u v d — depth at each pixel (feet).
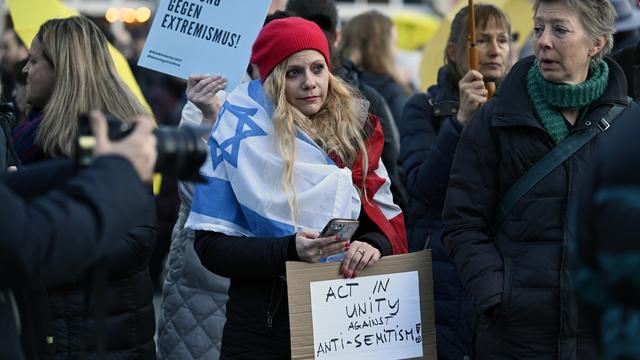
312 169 14.08
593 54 14.15
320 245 13.34
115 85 15.93
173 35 15.97
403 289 13.99
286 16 18.21
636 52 18.06
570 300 13.55
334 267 13.64
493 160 14.19
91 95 15.61
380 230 14.56
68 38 15.76
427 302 14.12
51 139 15.39
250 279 13.94
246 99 14.58
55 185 9.85
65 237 8.87
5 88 24.97
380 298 13.88
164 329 17.67
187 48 15.97
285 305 13.85
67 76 15.62
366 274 13.80
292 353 13.42
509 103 14.02
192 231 17.30
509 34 18.88
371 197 14.74
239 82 15.96
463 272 14.10
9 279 8.96
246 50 15.94
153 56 15.96
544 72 13.93
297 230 14.01
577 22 13.92
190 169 9.86
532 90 14.07
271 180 14.03
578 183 13.71
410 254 14.05
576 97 13.78
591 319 8.12
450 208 14.35
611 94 13.94
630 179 7.94
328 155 14.42
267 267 13.61
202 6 15.94
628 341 7.75
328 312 13.60
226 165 14.17
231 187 14.24
